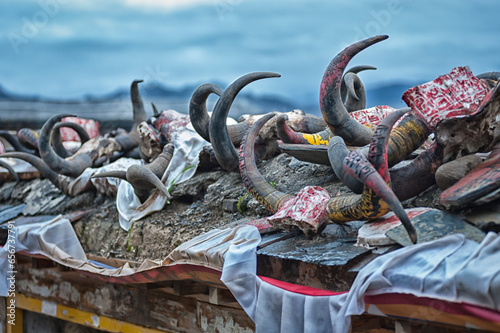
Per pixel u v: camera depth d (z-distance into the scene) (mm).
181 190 4977
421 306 2672
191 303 4223
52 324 5879
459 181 3123
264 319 3264
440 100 3496
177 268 3852
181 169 5145
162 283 4316
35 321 5918
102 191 5664
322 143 4469
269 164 4855
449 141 3309
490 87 3746
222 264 3512
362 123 4457
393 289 2715
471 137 3311
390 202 2846
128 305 4676
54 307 5285
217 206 4617
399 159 3479
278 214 3615
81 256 5098
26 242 5066
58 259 4797
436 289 2570
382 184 2875
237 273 3402
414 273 2672
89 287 4977
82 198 5809
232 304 3838
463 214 3031
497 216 2887
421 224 3070
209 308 4039
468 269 2516
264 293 3289
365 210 3215
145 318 4543
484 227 2889
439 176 3227
